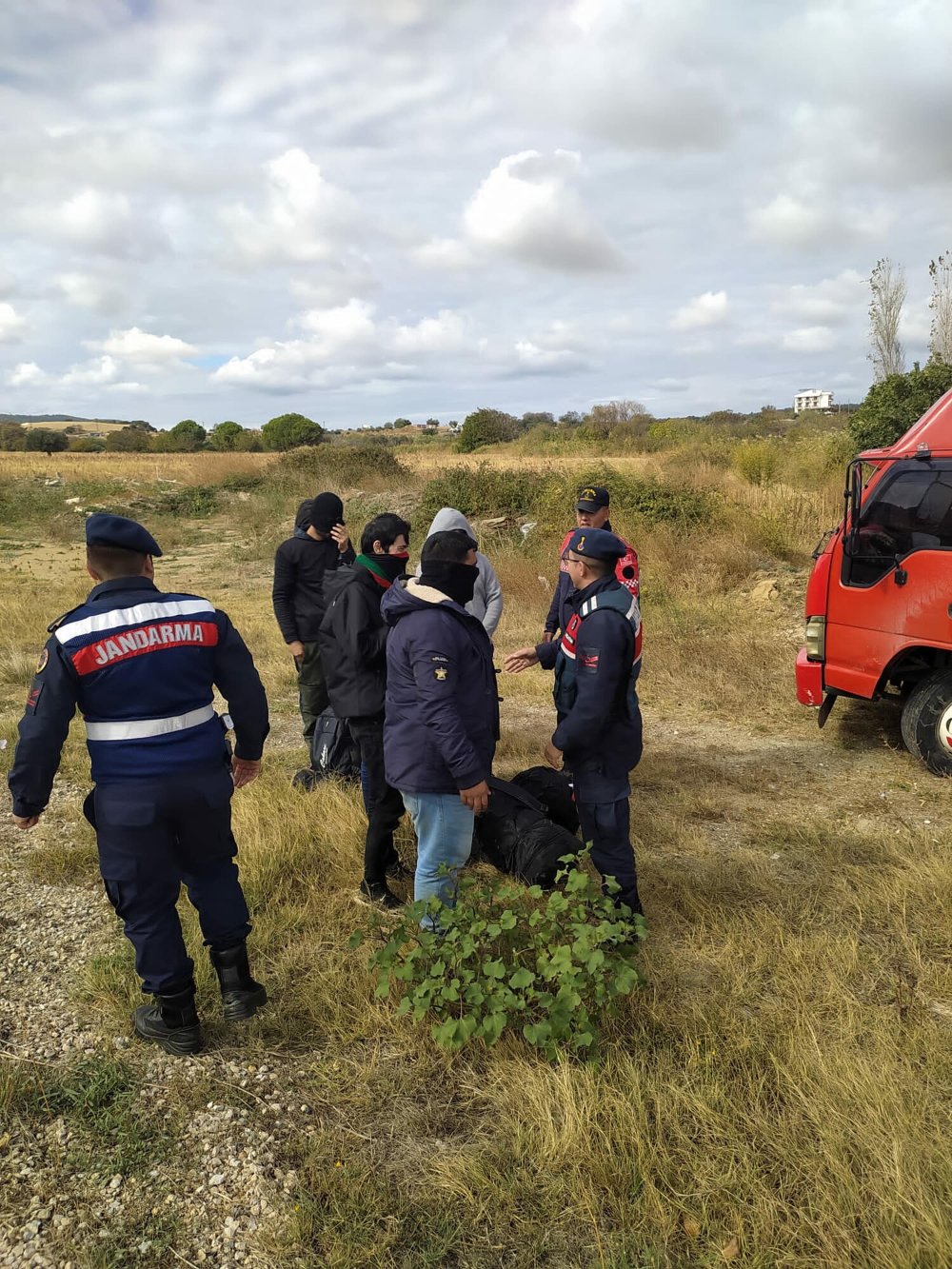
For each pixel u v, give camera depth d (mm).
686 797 4695
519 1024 2688
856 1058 2490
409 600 2814
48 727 2367
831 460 17109
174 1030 2635
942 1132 2221
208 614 2623
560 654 3197
